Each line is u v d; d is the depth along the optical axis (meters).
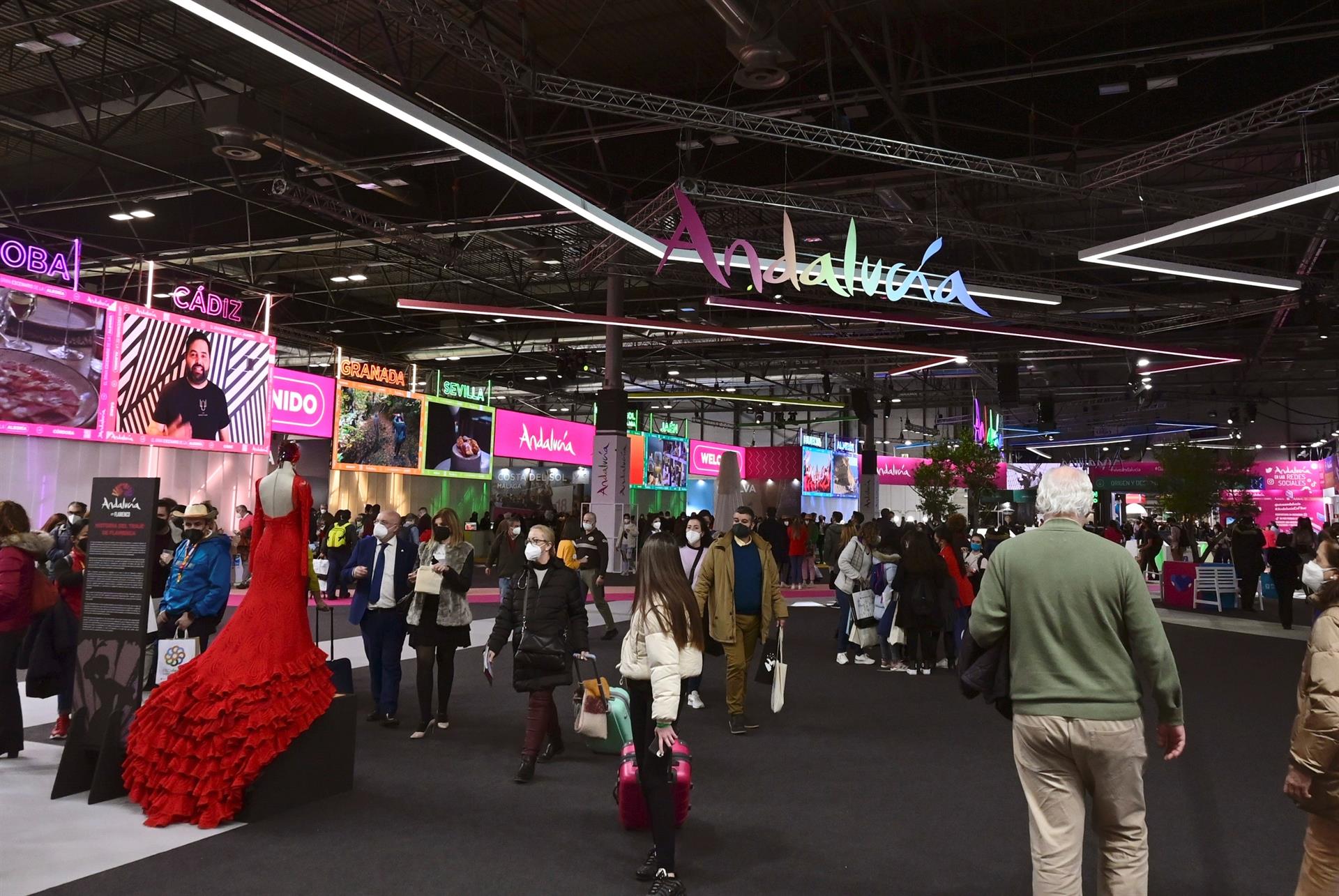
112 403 19.84
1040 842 3.02
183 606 6.56
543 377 42.88
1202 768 6.55
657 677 4.20
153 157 21.28
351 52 16.16
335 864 4.43
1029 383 43.84
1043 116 15.95
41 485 18.52
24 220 23.45
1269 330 27.67
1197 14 14.38
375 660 7.65
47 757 6.35
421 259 23.84
